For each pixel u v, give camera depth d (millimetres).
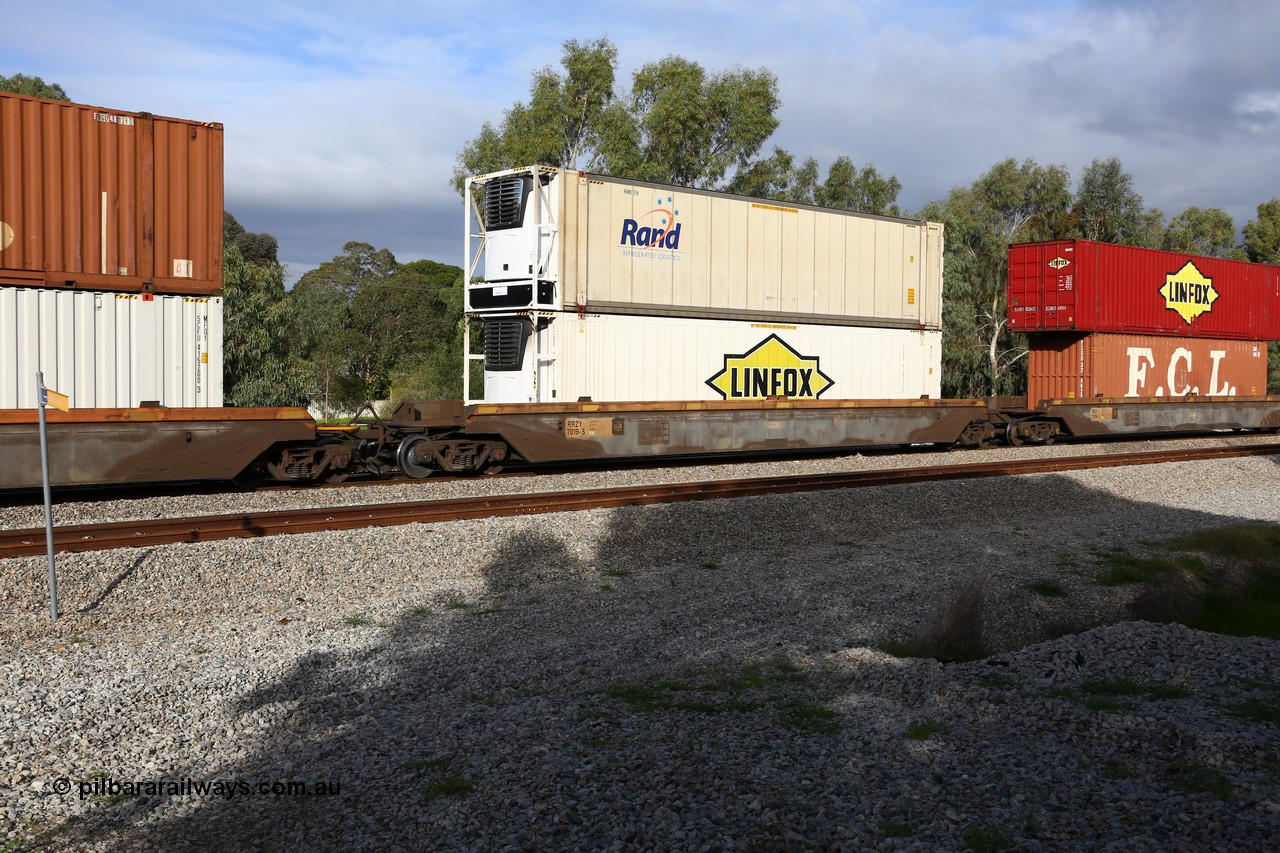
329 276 65938
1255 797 4246
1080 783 4441
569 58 39469
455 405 15508
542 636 7793
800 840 3914
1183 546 11609
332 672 6781
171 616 8023
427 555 9766
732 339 18734
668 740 5184
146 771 5113
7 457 11773
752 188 41969
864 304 20797
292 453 14109
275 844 4238
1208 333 28297
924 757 4828
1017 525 12867
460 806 4434
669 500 12656
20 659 6797
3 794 4762
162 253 12875
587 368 16891
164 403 12953
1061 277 25156
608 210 17078
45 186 12039
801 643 7562
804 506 12484
